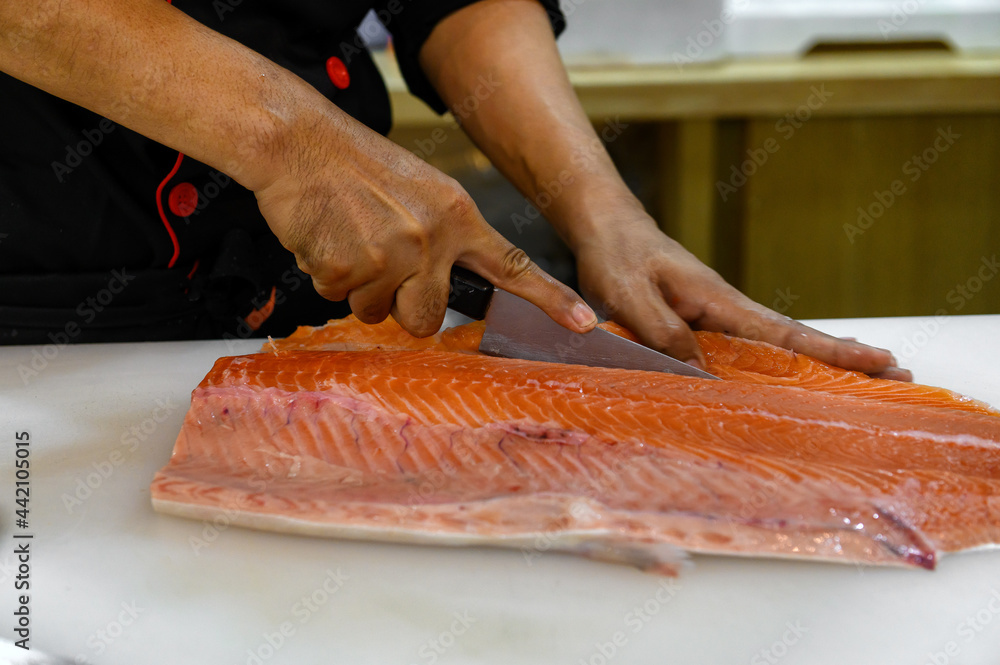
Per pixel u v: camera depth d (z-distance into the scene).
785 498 1.45
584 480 1.49
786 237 3.94
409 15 2.33
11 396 1.82
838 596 1.31
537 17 2.37
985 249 3.94
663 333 1.89
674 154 3.85
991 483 1.46
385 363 1.72
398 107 3.57
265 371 1.67
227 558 1.37
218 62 1.45
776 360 1.89
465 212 1.64
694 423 1.59
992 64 3.72
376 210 1.56
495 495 1.46
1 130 1.85
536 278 1.70
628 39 3.89
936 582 1.33
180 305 2.17
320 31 2.13
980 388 1.93
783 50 3.99
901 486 1.46
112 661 1.18
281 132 1.47
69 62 1.39
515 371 1.71
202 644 1.21
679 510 1.44
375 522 1.40
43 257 2.04
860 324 2.26
